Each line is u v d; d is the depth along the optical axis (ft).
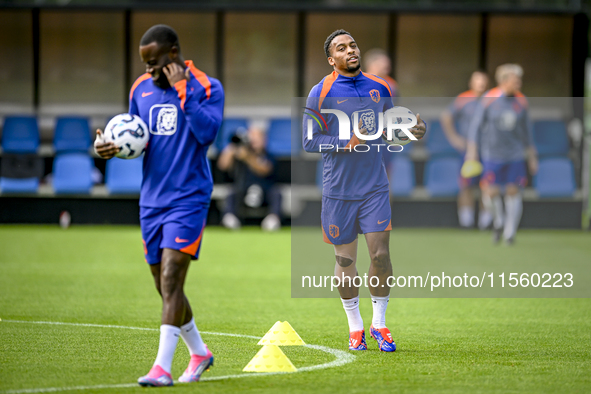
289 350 62.69
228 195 180.86
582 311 87.15
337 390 48.70
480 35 189.88
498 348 64.34
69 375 52.54
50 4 187.73
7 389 48.37
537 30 189.06
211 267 122.11
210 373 53.78
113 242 152.25
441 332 72.74
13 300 88.89
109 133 50.57
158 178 50.80
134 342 65.31
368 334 71.15
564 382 51.80
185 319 50.98
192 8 187.01
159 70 50.90
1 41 189.98
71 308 84.07
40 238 157.07
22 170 184.85
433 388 49.60
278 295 96.43
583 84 187.93
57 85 191.62
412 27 190.19
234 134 180.14
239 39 193.77
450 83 191.01
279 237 166.09
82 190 183.01
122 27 190.39
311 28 191.52
